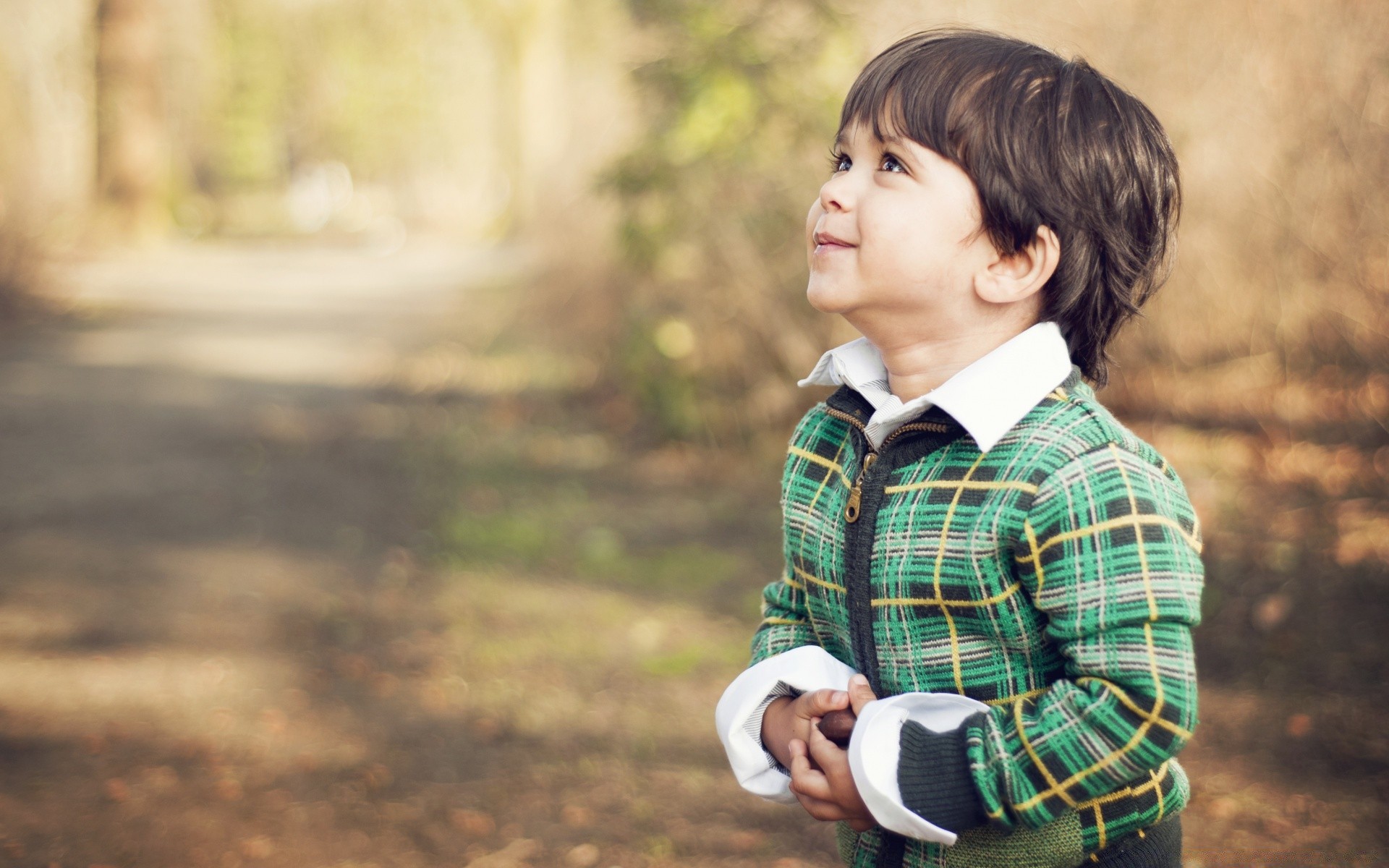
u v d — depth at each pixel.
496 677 3.45
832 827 2.65
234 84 33.84
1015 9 4.86
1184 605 1.00
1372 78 4.86
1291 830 2.46
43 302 12.02
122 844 2.53
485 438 6.49
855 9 5.11
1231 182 5.07
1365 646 3.25
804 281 5.43
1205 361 5.57
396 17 29.94
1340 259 5.07
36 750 2.94
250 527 4.95
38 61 12.65
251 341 10.70
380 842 2.58
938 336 1.14
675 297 5.70
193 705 3.24
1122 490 1.03
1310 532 4.14
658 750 3.01
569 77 7.33
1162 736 0.99
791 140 5.27
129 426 7.00
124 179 21.50
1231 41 4.94
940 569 1.08
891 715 1.06
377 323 12.02
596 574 4.34
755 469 5.58
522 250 11.03
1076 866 1.12
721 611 3.96
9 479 5.73
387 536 4.83
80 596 4.08
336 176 40.50
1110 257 1.13
